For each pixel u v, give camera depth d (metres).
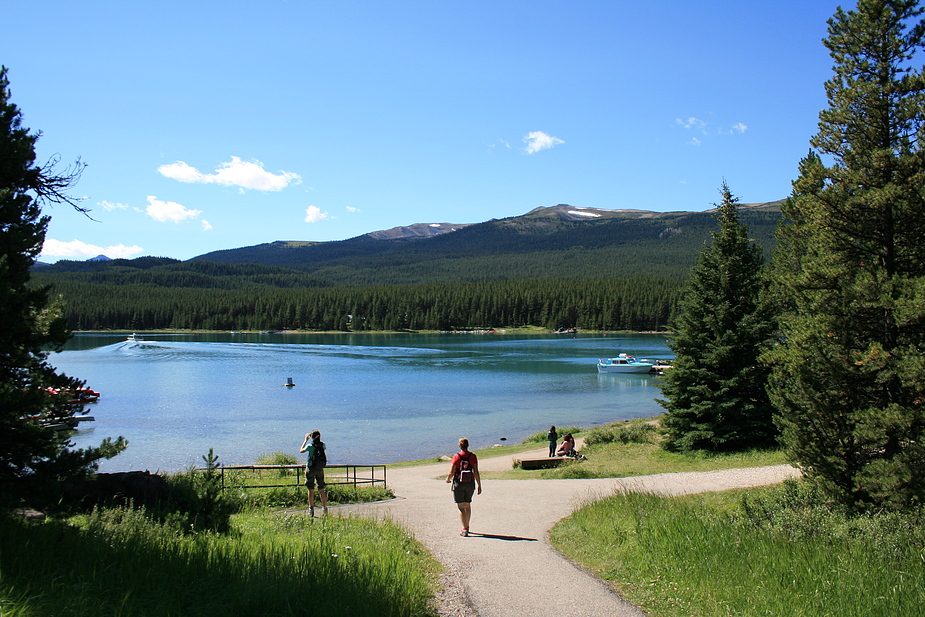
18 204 9.03
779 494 13.72
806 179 13.58
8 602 4.76
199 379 69.62
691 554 8.20
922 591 6.43
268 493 15.29
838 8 13.43
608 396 55.81
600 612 6.42
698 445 24.62
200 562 6.58
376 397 54.84
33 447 8.42
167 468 27.89
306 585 6.08
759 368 23.67
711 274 24.83
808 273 13.52
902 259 13.02
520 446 32.16
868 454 12.30
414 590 6.73
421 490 18.64
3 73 9.38
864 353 12.13
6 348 8.38
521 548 9.68
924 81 12.60
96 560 6.25
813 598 6.32
